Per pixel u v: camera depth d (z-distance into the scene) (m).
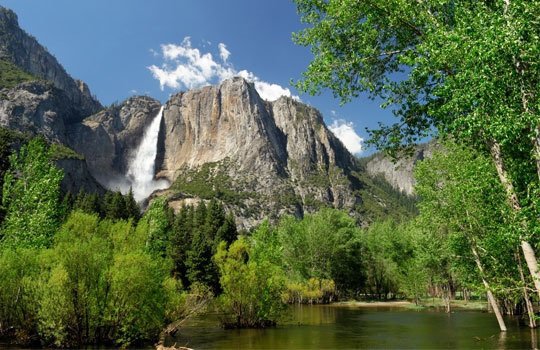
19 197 36.31
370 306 75.12
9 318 27.48
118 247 34.19
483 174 16.19
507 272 27.83
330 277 85.44
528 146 13.12
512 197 13.65
